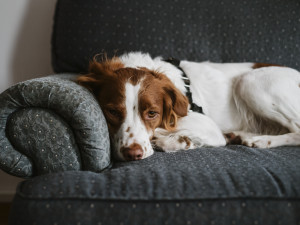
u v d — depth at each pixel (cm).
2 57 275
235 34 249
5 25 270
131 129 171
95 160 145
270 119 218
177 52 248
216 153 161
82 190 117
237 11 249
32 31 274
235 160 146
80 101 142
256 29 249
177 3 249
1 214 256
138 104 176
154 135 192
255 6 251
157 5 248
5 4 267
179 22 248
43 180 124
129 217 112
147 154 166
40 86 142
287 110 211
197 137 195
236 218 112
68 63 246
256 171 130
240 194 116
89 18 243
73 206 113
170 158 156
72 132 144
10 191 285
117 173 132
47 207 113
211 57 251
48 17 273
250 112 230
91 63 206
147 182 122
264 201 114
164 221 111
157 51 246
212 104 229
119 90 176
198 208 113
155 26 246
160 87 190
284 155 157
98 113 149
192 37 248
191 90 224
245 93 222
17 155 145
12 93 141
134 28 245
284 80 217
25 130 142
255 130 233
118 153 167
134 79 182
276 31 248
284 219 112
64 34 243
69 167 143
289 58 250
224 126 232
